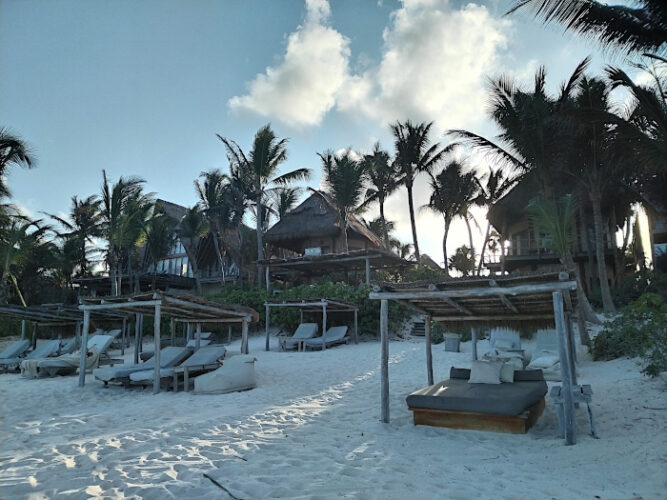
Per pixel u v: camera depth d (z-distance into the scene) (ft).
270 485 13.11
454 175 91.40
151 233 99.30
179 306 34.22
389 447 17.44
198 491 12.63
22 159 64.85
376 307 63.87
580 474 14.08
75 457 15.85
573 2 29.50
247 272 107.86
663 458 14.67
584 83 49.19
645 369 26.48
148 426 20.57
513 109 54.44
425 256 140.67
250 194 92.48
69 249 110.63
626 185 58.13
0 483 13.23
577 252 78.48
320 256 76.89
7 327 73.61
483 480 13.79
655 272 60.85
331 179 85.87
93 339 45.78
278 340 59.93
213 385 29.66
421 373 36.22
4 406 26.91
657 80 34.86
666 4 29.81
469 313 25.85
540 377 23.12
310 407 24.97
